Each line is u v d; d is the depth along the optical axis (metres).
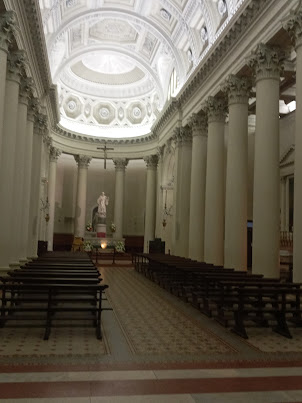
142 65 27.14
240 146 14.48
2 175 12.06
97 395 4.21
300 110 10.01
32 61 15.50
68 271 8.93
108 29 25.30
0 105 10.70
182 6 19.50
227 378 4.87
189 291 10.98
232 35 14.34
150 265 16.86
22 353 5.67
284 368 5.30
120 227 32.03
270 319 7.30
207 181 17.14
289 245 18.75
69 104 32.69
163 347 6.28
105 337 6.82
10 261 13.41
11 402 3.94
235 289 7.58
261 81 12.41
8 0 10.63
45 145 23.75
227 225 14.32
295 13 10.21
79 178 31.66
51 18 19.88
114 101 33.91
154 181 30.89
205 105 17.59
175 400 4.14
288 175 20.31
